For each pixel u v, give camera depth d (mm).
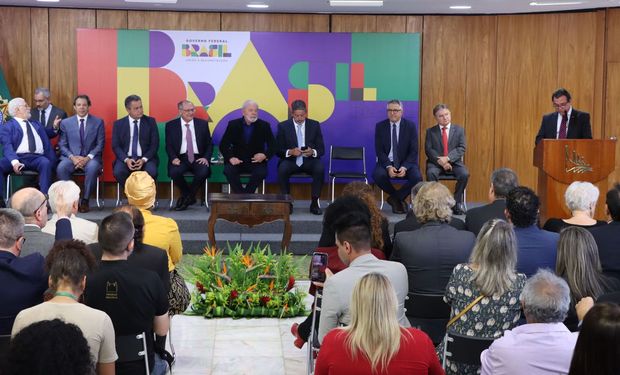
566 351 2721
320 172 8836
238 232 8289
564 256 3451
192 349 5074
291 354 5004
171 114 9641
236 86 9672
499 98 9828
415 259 3855
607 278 3482
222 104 9672
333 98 9719
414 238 3889
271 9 9531
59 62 9609
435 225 3928
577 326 3471
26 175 8602
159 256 3895
